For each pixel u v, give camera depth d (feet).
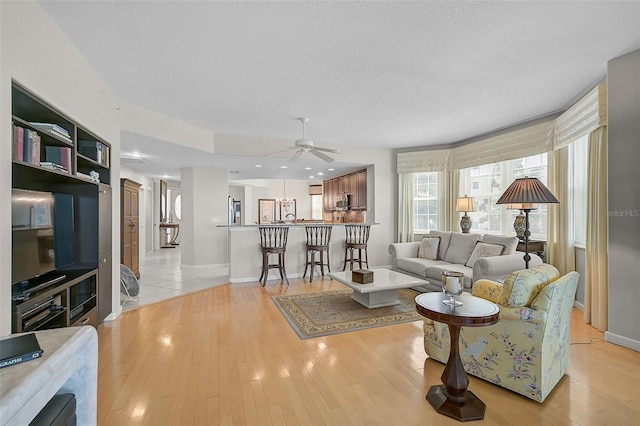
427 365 8.00
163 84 10.83
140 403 6.39
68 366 3.89
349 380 7.29
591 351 8.70
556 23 7.45
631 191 8.84
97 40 8.11
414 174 21.27
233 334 9.99
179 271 21.01
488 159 17.03
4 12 5.59
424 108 13.41
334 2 6.66
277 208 42.27
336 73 10.07
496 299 7.11
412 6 6.81
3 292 5.51
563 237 12.86
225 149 17.60
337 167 22.97
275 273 18.43
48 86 7.07
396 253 17.40
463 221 17.43
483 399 6.54
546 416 5.99
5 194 5.57
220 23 7.41
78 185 9.66
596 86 10.27
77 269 9.61
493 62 9.37
